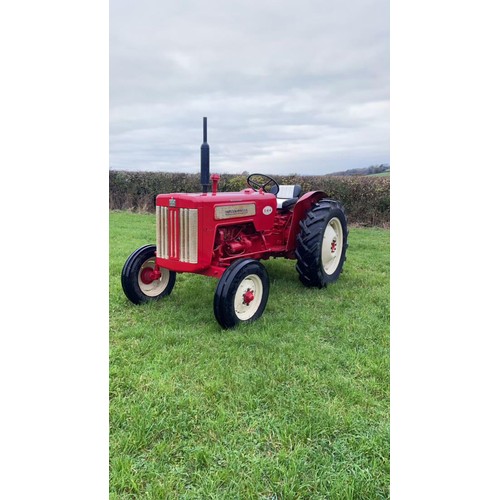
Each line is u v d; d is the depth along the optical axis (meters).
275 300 4.69
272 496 2.04
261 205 4.76
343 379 3.03
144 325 3.92
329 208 5.02
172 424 2.53
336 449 2.34
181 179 13.75
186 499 2.02
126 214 12.83
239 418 2.60
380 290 5.09
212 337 3.68
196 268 4.05
